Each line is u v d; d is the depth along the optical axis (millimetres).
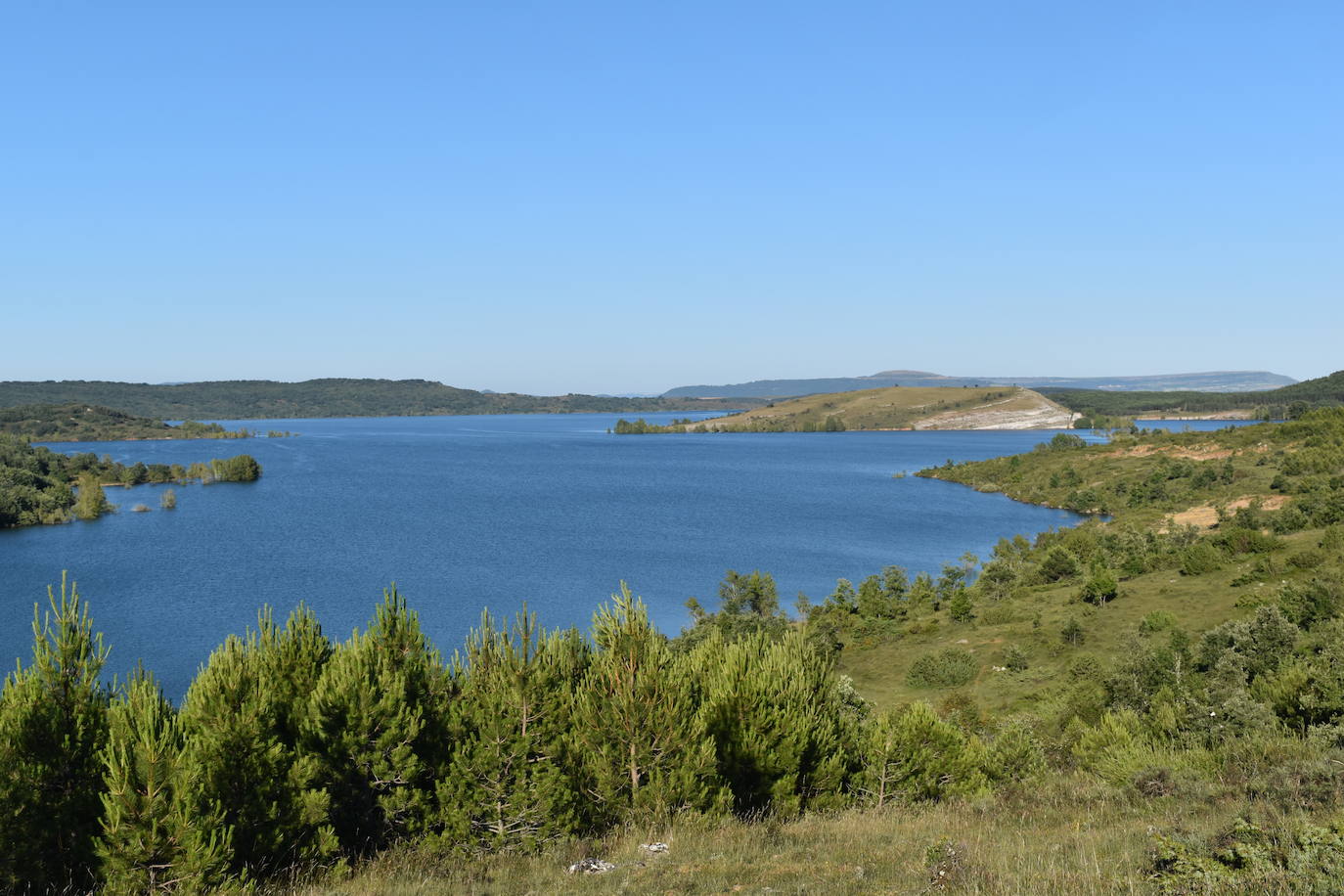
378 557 122438
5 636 77875
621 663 17859
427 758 16266
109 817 12281
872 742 21859
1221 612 60031
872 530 146000
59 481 174875
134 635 80062
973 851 13336
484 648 18000
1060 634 63438
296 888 13172
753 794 18906
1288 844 10609
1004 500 184500
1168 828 14016
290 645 16969
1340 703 25859
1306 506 96375
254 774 13750
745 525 153375
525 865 14812
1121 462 185250
